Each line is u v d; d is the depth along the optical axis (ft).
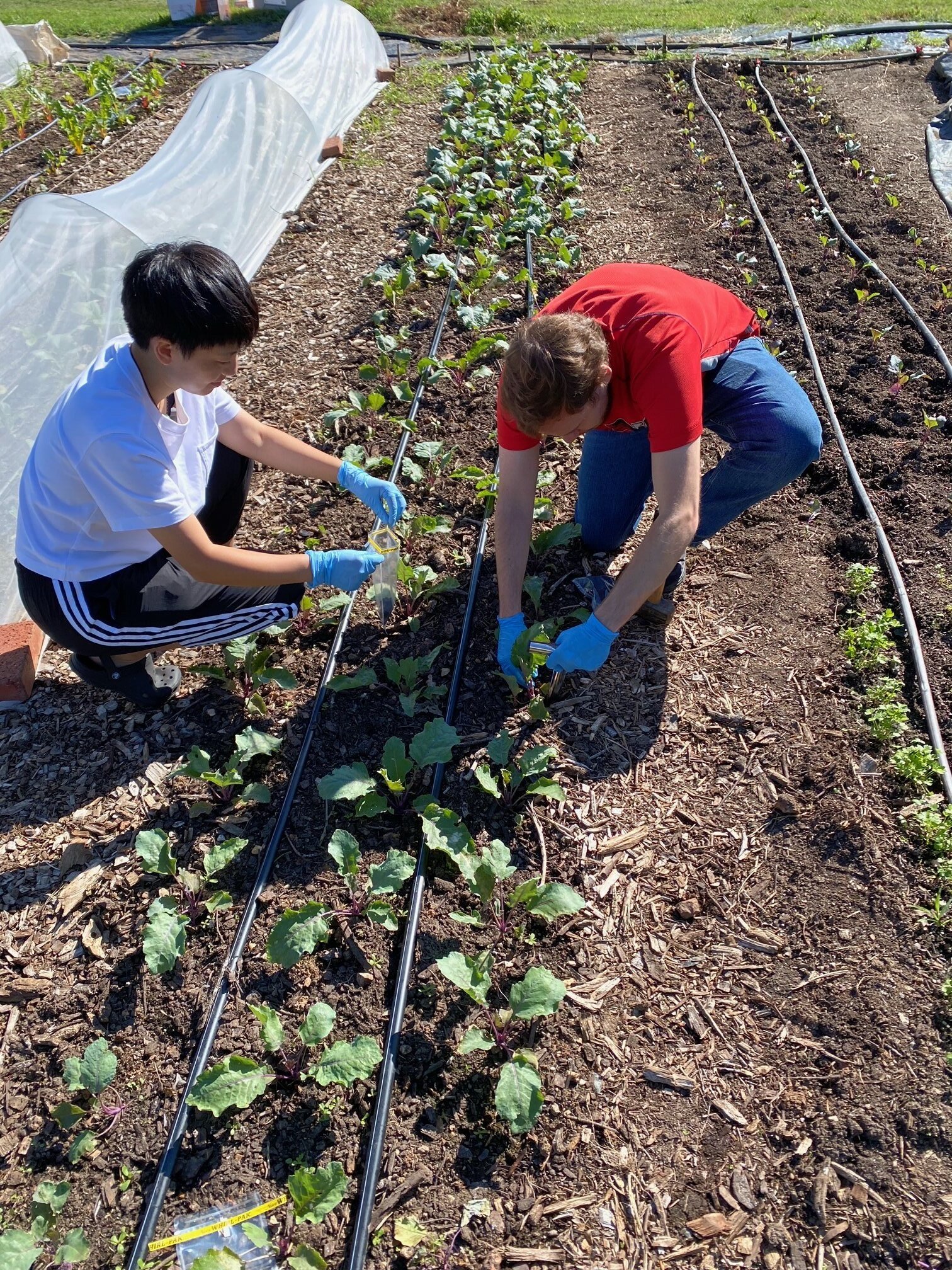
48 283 15.40
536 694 11.47
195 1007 8.96
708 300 10.38
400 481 15.02
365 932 9.45
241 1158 7.95
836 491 14.43
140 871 10.06
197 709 11.68
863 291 18.72
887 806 10.19
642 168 25.32
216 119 21.56
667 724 11.29
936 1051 8.30
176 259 7.85
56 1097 8.41
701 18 38.96
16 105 32.32
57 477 9.27
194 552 9.48
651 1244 7.39
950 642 11.93
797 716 11.26
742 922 9.45
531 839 10.19
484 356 18.02
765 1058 8.45
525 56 33.06
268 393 17.29
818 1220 7.46
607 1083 8.34
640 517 13.16
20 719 11.78
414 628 12.46
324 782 9.94
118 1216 7.67
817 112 28.32
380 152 26.73
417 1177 7.76
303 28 29.76
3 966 9.34
